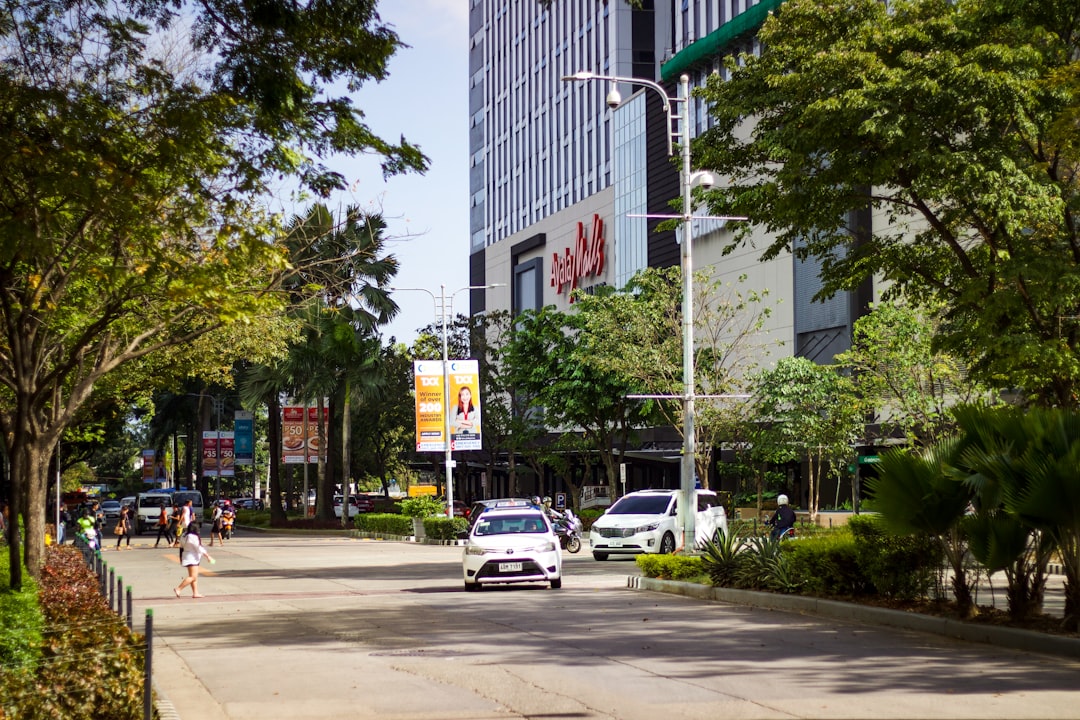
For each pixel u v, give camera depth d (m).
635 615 17.52
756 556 19.97
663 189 72.06
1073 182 22.44
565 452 62.66
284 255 14.98
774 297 59.72
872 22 21.75
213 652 14.19
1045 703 9.56
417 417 48.16
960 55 20.86
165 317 18.34
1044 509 12.90
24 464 17.64
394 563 34.38
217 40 12.24
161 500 61.78
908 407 38.50
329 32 12.15
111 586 16.45
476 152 113.81
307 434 63.12
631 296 48.91
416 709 9.90
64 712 7.90
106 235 13.88
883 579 16.36
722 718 9.20
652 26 83.19
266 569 32.31
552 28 94.94
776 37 22.75
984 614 14.70
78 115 11.72
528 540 23.73
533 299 96.81
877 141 20.75
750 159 24.42
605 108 84.31
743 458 50.22
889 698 9.88
